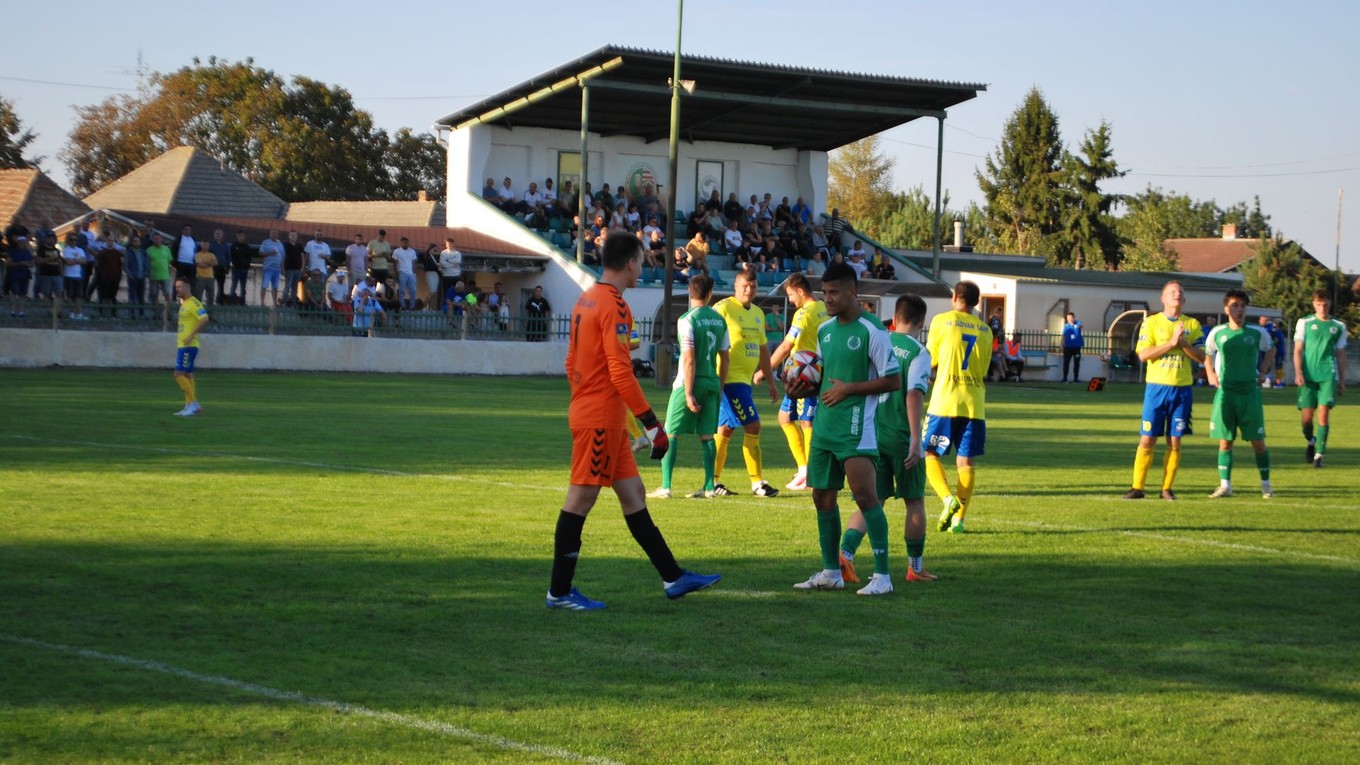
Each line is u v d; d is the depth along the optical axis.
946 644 6.21
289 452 13.61
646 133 45.66
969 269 51.88
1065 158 81.62
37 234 28.28
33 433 14.51
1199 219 121.00
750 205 46.12
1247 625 6.76
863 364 7.32
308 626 6.17
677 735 4.75
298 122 69.81
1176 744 4.83
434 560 7.88
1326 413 15.90
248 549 8.04
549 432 16.78
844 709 5.13
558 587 6.69
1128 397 31.89
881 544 7.39
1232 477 14.46
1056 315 46.94
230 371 28.69
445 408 20.61
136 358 27.78
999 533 9.82
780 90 39.91
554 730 4.76
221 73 71.81
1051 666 5.84
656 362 29.73
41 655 5.52
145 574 7.21
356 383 26.47
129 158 71.88
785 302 39.53
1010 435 19.41
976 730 4.91
